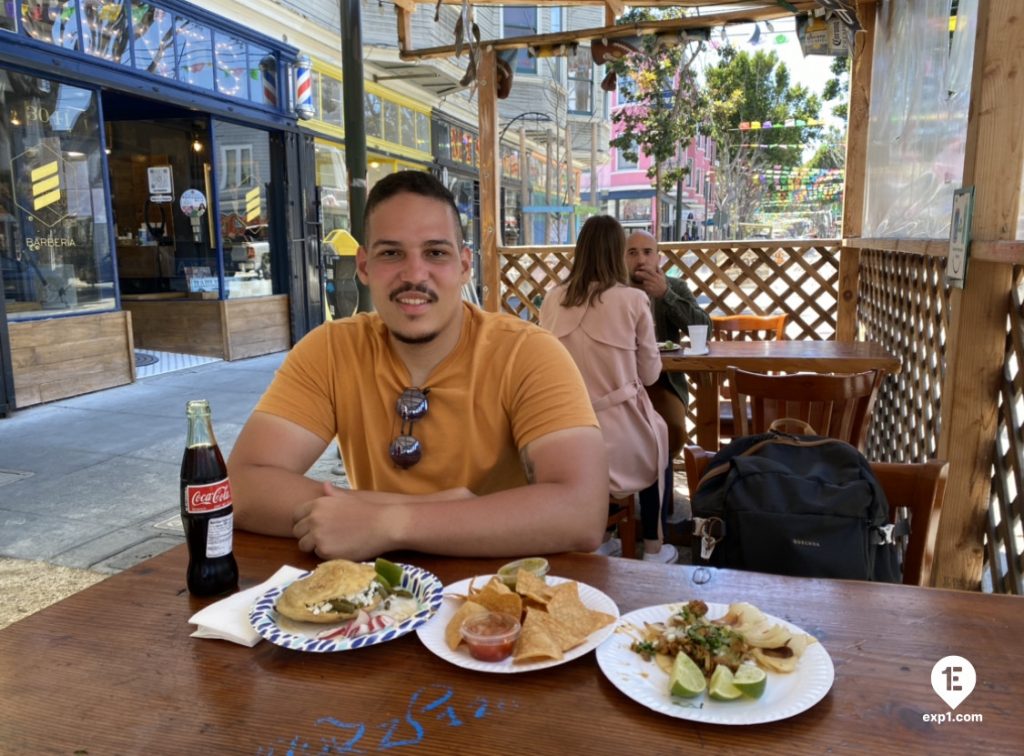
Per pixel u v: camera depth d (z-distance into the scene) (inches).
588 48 209.9
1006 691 33.7
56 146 239.5
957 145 101.9
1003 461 85.7
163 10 271.0
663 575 47.4
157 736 32.1
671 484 143.8
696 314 162.4
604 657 37.0
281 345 354.3
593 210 699.4
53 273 241.6
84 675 37.0
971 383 87.0
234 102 308.5
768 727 31.9
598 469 57.6
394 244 58.7
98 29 245.9
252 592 44.8
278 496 56.6
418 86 454.9
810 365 139.2
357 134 168.9
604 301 112.7
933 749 30.2
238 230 329.7
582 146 770.2
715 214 713.0
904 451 133.2
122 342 264.2
